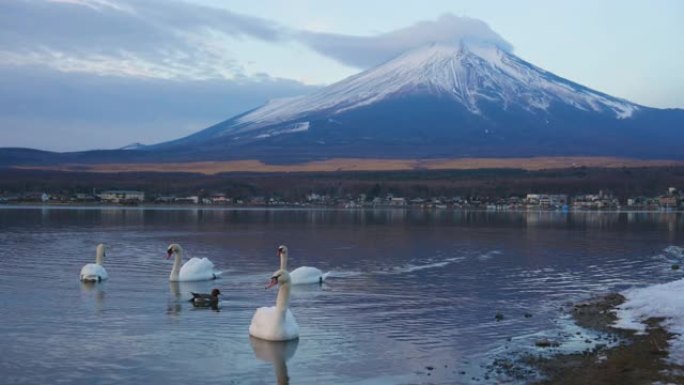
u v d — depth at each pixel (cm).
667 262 5303
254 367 2294
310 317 3069
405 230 8794
